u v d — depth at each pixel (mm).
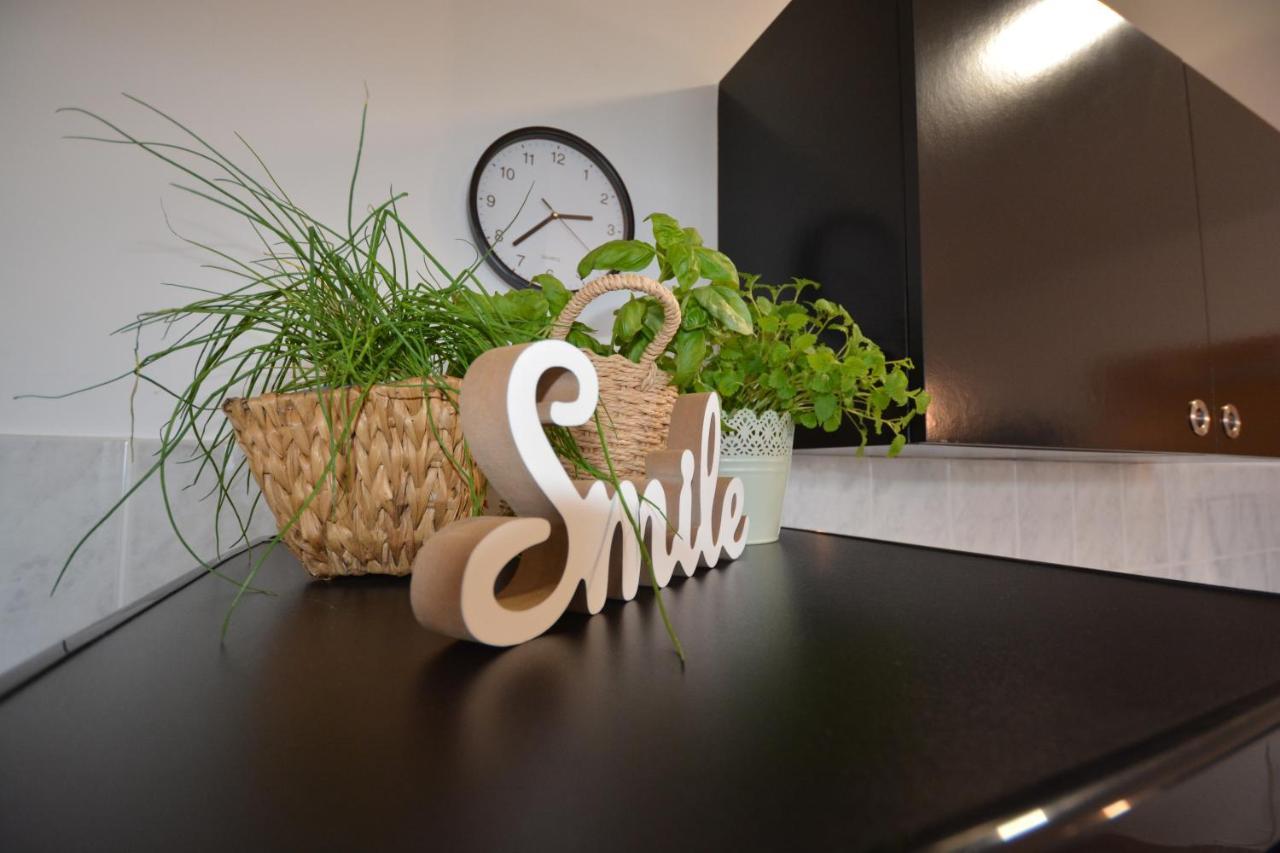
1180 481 1604
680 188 1146
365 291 497
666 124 1144
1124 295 921
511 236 973
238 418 491
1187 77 1049
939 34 784
